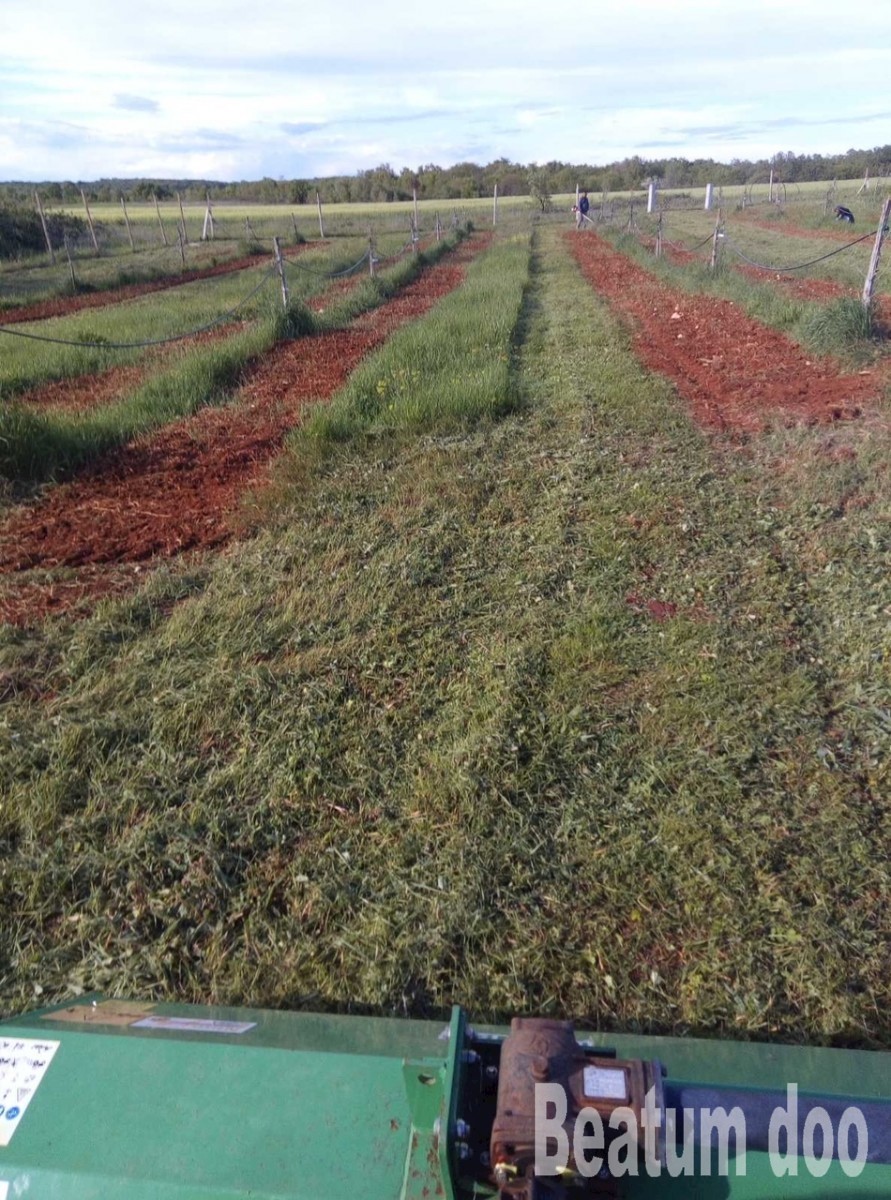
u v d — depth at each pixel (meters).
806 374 9.20
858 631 4.37
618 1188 1.48
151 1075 1.74
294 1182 1.50
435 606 4.78
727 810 3.27
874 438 6.86
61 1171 1.54
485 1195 1.45
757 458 6.78
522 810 3.30
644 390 8.74
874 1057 2.05
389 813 3.34
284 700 4.00
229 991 2.63
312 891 2.97
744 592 4.84
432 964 2.68
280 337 13.02
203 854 3.12
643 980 2.64
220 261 27.44
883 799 3.32
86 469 7.38
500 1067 1.50
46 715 3.96
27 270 26.53
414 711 3.92
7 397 9.88
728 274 15.88
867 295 11.02
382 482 6.59
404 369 9.53
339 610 4.75
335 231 38.69
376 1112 1.63
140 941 2.82
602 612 4.63
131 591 5.14
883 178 56.94
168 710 3.94
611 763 3.54
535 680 4.09
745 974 2.63
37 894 2.99
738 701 3.90
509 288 16.31
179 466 7.43
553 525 5.69
